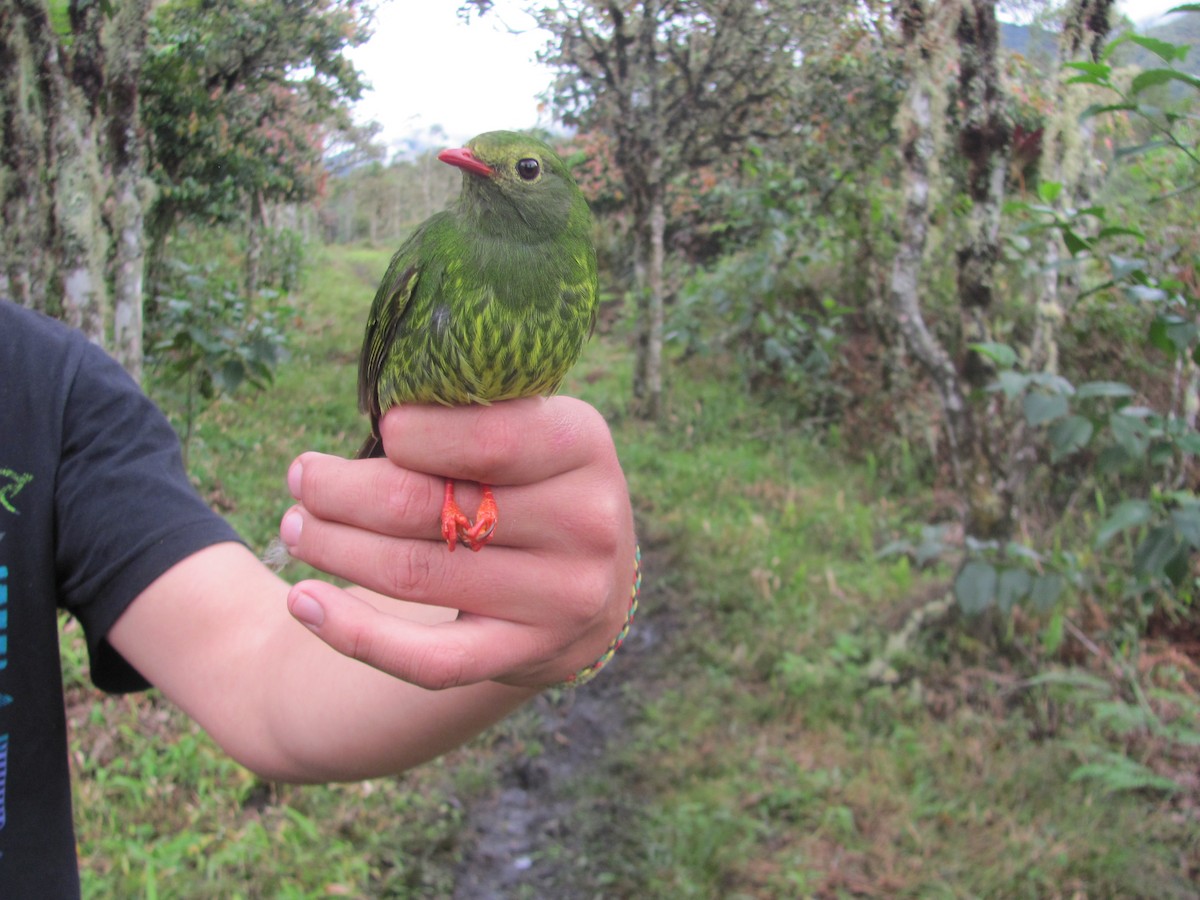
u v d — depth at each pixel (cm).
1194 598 97
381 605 43
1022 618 100
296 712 39
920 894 72
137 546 40
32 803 37
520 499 32
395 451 31
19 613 38
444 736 38
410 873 77
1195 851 75
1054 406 81
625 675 105
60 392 40
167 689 41
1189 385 102
